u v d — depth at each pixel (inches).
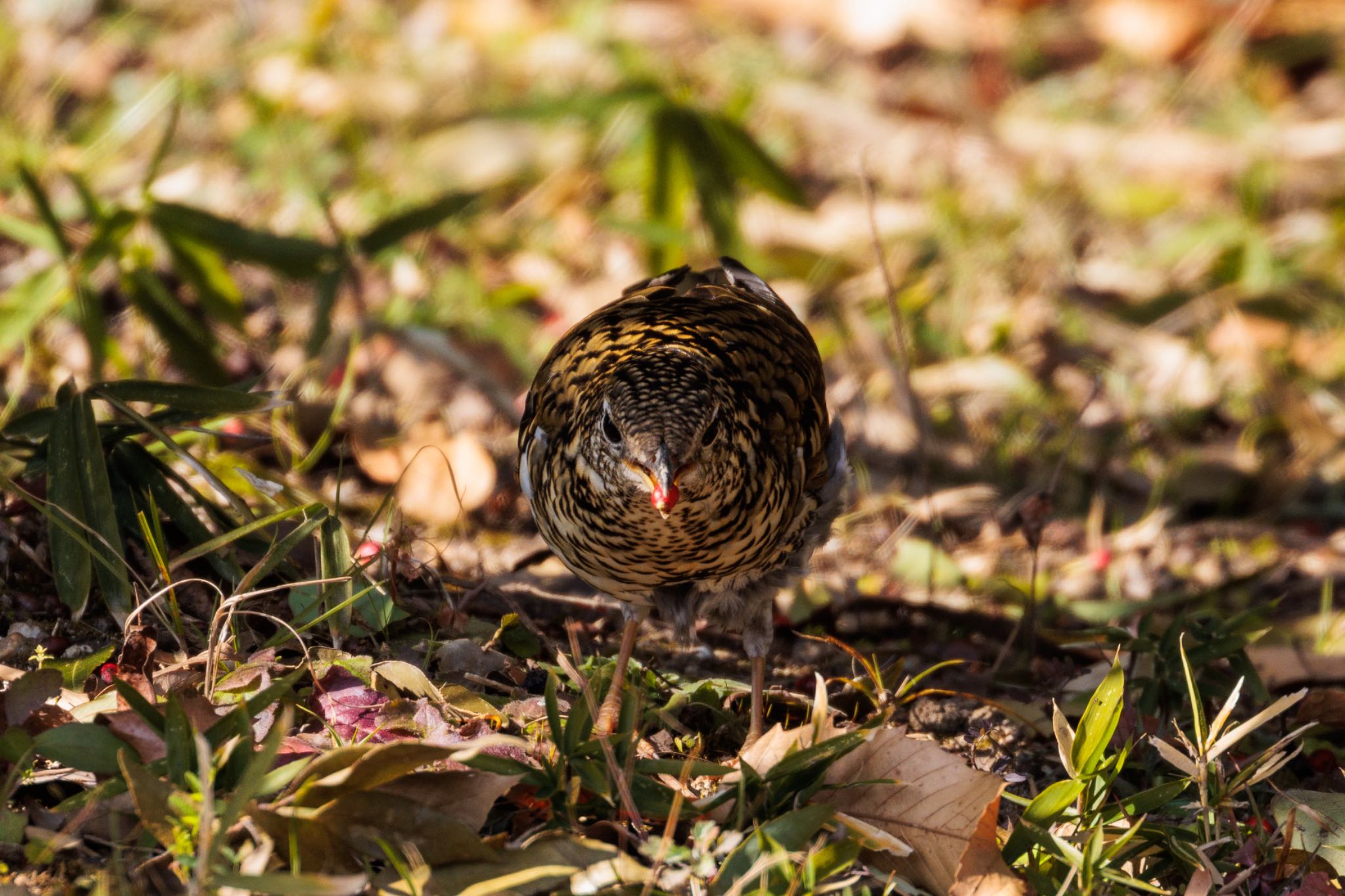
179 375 483.8
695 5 812.6
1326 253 630.5
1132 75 764.0
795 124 705.6
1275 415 528.1
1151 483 505.4
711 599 306.3
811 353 321.4
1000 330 573.0
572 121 659.4
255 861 219.1
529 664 320.8
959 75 745.6
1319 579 441.7
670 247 546.6
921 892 250.8
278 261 467.2
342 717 274.7
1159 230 645.3
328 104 668.1
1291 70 780.0
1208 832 266.8
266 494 339.3
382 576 349.4
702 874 235.0
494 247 601.6
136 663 283.3
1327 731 335.0
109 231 447.8
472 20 762.2
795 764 254.1
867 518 466.3
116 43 685.3
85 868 231.3
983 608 403.5
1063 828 276.2
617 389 268.1
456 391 507.8
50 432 320.8
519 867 235.9
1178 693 328.2
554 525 290.2
